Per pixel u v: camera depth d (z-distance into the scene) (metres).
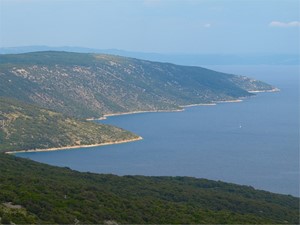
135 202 131.12
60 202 114.50
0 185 119.56
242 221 131.38
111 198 129.88
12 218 97.00
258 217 142.12
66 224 102.50
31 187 123.19
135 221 115.19
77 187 136.12
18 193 113.12
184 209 135.50
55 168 184.12
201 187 197.38
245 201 166.88
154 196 154.50
